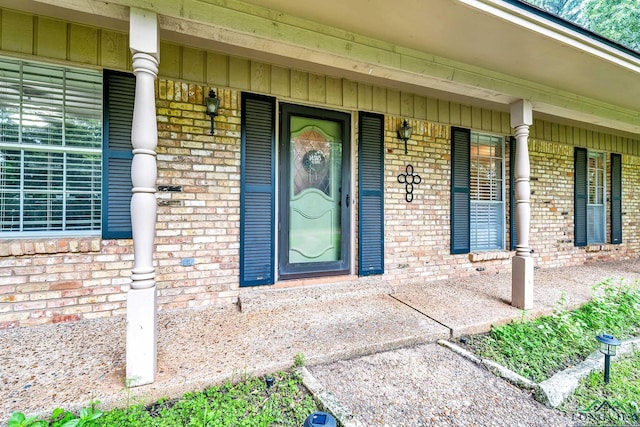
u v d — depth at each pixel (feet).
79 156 9.60
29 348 7.66
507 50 9.24
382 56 8.89
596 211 20.70
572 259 18.93
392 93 13.82
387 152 13.74
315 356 7.59
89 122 9.63
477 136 16.46
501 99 11.26
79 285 9.30
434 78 9.65
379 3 7.23
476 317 10.14
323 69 12.01
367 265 13.25
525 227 11.12
